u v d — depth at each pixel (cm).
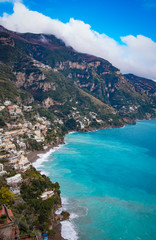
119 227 8162
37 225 7356
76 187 11481
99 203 9856
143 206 9781
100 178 12912
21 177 10400
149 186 12000
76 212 9006
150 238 7619
